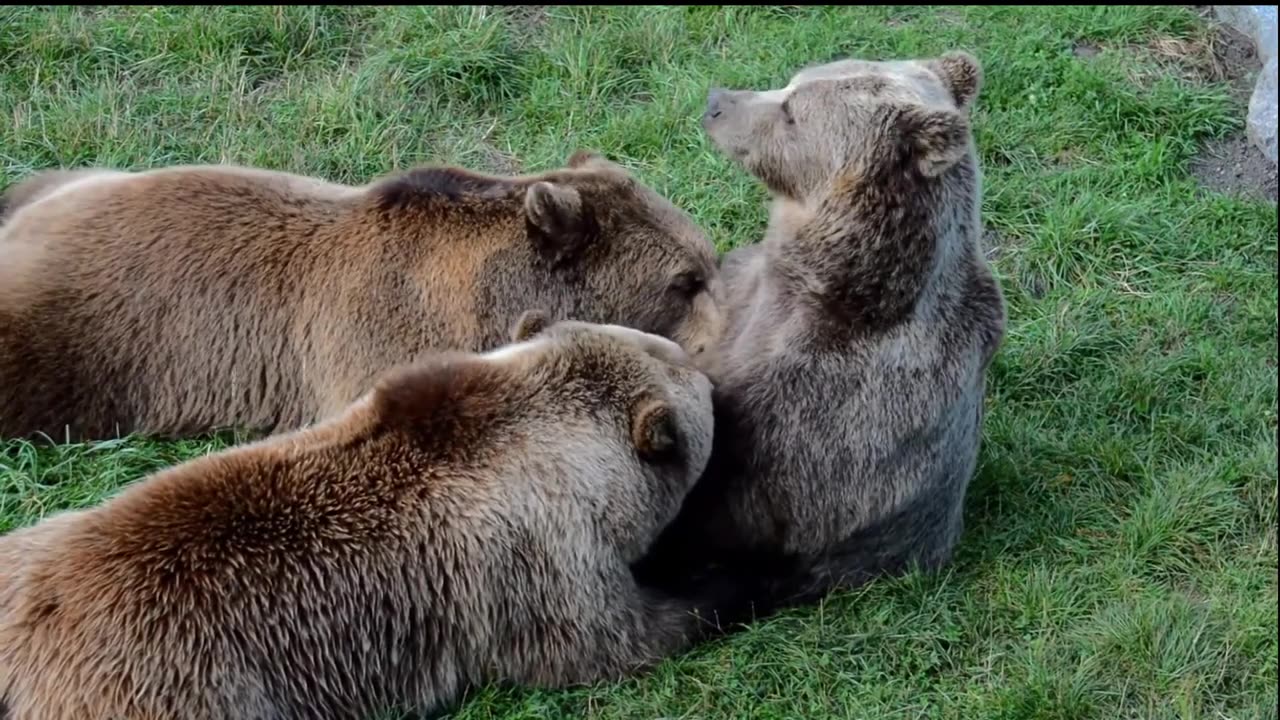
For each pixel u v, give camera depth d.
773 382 6.22
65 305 6.65
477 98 9.26
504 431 5.55
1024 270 8.56
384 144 8.80
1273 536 6.95
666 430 5.65
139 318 6.72
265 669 5.12
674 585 6.26
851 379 6.17
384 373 6.62
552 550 5.54
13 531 5.71
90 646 4.93
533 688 5.70
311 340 6.74
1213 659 6.13
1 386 6.54
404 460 5.45
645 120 9.11
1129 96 9.52
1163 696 5.98
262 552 5.18
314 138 8.78
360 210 6.85
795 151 6.28
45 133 8.53
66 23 9.27
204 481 5.28
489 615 5.50
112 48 9.17
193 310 6.74
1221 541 6.91
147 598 5.00
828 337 6.17
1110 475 7.27
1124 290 8.54
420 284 6.67
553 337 5.89
